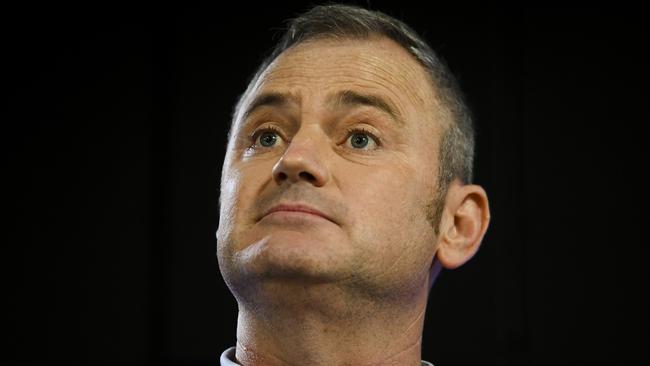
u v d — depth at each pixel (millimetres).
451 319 4863
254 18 5426
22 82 5461
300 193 2121
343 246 2090
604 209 4852
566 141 4957
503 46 5109
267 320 2221
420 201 2311
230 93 5359
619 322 4727
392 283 2207
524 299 4816
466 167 2664
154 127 5371
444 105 2559
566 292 4793
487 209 2613
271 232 2113
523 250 4859
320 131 2285
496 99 5066
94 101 5434
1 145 5398
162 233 5242
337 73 2375
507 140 5004
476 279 4887
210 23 5445
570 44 5059
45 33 5508
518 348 4781
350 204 2148
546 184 4926
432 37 5191
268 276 2109
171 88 5414
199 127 5348
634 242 4789
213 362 5031
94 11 5508
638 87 4953
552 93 5023
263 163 2303
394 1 5215
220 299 5109
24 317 5227
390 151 2297
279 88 2377
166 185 5309
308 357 2217
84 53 5484
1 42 5480
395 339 2295
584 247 4828
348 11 2629
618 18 5043
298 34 2607
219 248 2287
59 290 5242
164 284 5176
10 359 5172
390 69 2438
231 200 2291
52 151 5402
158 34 5453
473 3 5195
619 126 4930
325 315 2166
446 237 2502
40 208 5348
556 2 5109
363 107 2318
